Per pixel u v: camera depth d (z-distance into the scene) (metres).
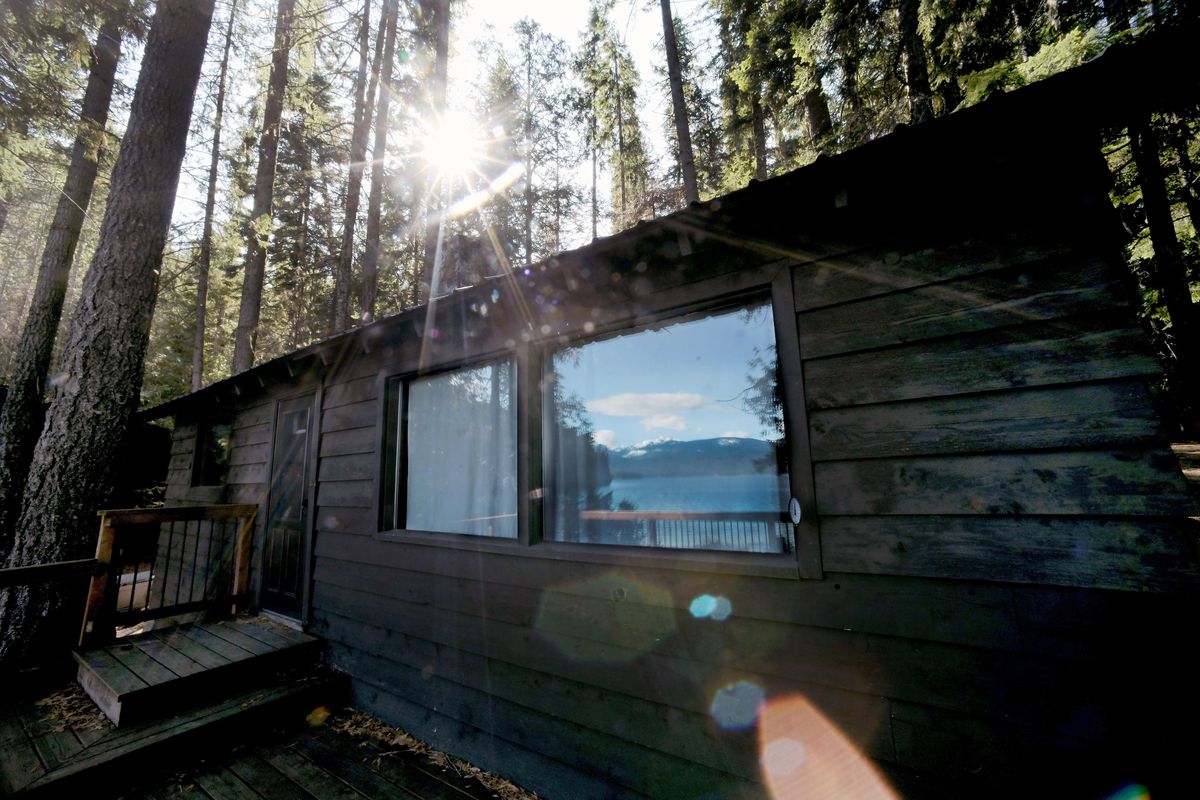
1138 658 1.24
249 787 2.26
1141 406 1.30
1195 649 1.19
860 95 4.85
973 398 1.50
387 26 8.97
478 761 2.47
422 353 3.15
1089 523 1.33
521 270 2.24
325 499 3.69
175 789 2.24
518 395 2.60
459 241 9.18
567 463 2.48
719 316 2.14
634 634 2.04
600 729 2.10
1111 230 1.39
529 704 2.33
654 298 2.18
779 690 1.71
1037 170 1.49
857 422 1.67
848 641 1.61
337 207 13.52
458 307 2.70
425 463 3.20
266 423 4.68
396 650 2.96
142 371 4.07
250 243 8.87
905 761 1.49
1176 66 1.14
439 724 2.66
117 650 3.22
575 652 2.21
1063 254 1.43
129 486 10.37
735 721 1.79
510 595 2.47
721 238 1.93
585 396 2.47
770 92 5.88
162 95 4.23
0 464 6.58
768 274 1.89
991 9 3.65
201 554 5.36
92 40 5.62
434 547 2.85
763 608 1.76
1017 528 1.41
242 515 4.31
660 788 1.92
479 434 2.91
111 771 2.22
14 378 6.96
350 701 3.18
